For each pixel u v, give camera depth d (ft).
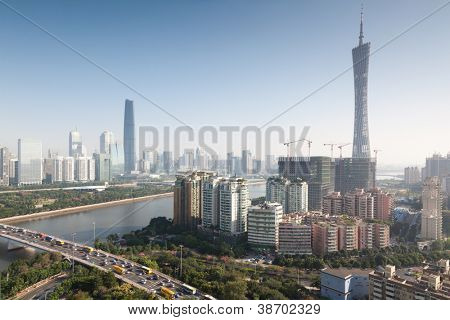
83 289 570.05
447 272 556.10
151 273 650.02
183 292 562.66
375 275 546.26
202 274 636.07
